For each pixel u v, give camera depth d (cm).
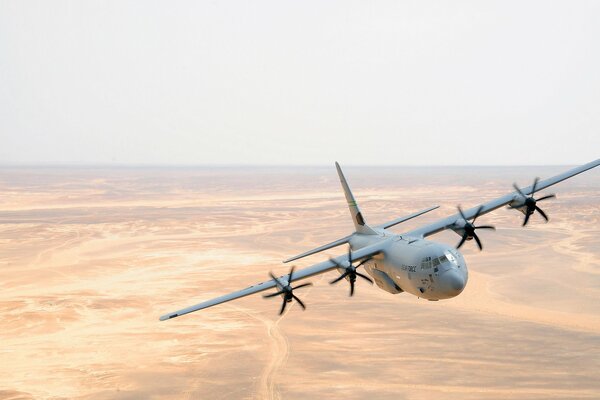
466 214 5700
